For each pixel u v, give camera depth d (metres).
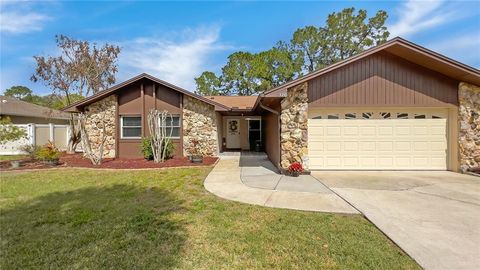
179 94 13.20
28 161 11.75
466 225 4.17
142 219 4.54
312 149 9.30
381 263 3.07
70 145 15.75
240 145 18.16
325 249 3.45
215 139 13.25
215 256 3.29
